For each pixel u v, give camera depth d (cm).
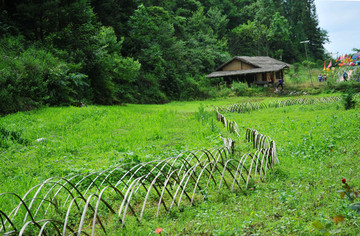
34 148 857
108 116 1412
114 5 3353
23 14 2038
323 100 2091
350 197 235
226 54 5025
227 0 6850
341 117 1205
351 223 354
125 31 3503
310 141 800
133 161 637
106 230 387
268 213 408
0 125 998
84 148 872
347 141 769
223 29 5975
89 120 1295
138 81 3112
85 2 2261
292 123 1160
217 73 3956
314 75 4500
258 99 2891
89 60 2158
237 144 859
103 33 2405
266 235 348
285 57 6938
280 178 562
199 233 369
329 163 618
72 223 416
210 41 4878
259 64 3809
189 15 5506
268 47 6544
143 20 3381
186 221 405
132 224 395
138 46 3431
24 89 1563
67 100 1825
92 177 579
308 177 539
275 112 1692
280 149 750
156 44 3494
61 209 433
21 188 509
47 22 2155
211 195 489
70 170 636
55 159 750
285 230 354
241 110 1847
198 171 612
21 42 1988
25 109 1498
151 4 4100
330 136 823
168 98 3403
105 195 500
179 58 3988
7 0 2202
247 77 3859
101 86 2238
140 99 2986
